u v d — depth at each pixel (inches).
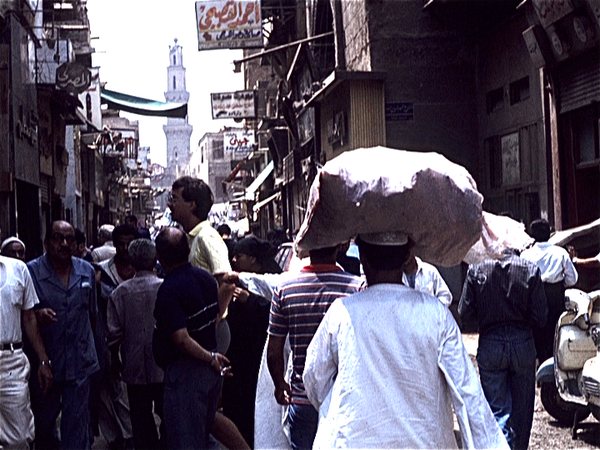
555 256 342.6
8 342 218.5
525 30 564.4
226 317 236.7
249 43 862.5
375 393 118.9
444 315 123.0
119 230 287.0
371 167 128.3
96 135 1525.6
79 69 757.9
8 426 218.7
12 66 617.0
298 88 983.6
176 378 199.5
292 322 166.6
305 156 982.4
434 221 126.6
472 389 120.3
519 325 237.5
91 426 267.9
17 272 222.2
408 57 695.1
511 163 613.3
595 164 494.6
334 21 808.9
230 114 1182.3
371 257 127.2
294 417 166.2
